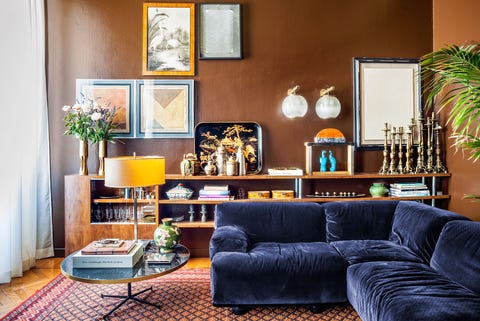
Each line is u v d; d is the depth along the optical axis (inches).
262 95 151.9
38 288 113.9
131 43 149.9
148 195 144.1
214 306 92.7
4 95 119.2
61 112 148.5
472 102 95.0
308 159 143.4
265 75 151.9
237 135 152.2
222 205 119.6
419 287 74.5
